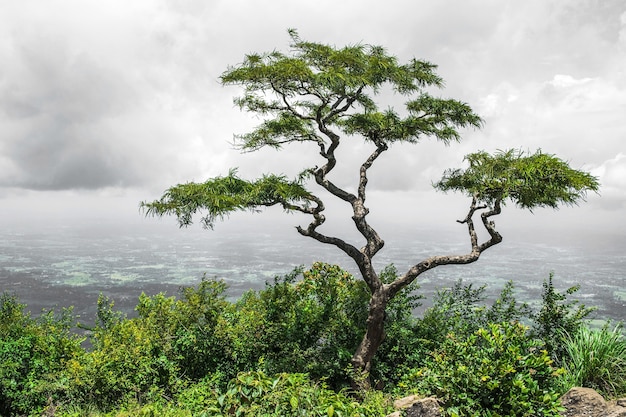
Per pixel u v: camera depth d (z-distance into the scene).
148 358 9.49
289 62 10.37
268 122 12.46
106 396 8.92
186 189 9.83
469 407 4.65
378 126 12.11
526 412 4.44
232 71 10.51
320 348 10.62
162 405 8.12
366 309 11.75
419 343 10.52
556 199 10.41
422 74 11.62
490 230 10.91
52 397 9.16
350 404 4.89
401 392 7.69
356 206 11.52
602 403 5.10
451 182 12.21
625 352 7.06
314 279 12.09
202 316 10.87
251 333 10.70
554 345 8.24
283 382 4.95
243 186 10.62
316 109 13.09
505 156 10.63
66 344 10.98
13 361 9.82
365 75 10.85
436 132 12.42
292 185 11.03
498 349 5.11
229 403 4.83
